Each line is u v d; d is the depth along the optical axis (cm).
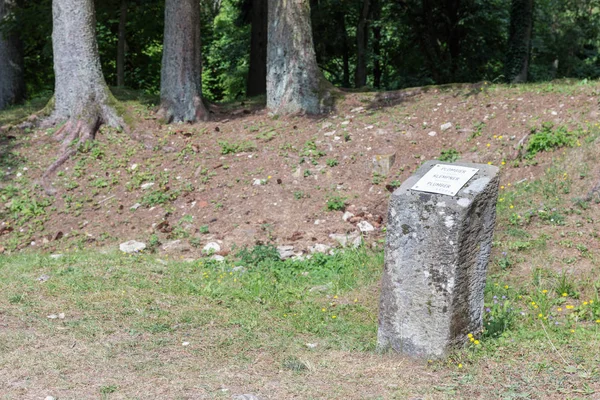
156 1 2122
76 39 1353
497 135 1100
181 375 484
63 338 559
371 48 2655
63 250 992
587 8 2719
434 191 502
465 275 500
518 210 878
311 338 590
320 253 879
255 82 1988
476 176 506
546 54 3042
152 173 1190
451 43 2447
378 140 1173
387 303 523
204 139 1291
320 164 1134
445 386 450
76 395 439
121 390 450
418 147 1135
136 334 579
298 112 1360
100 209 1105
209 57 3103
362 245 901
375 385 461
